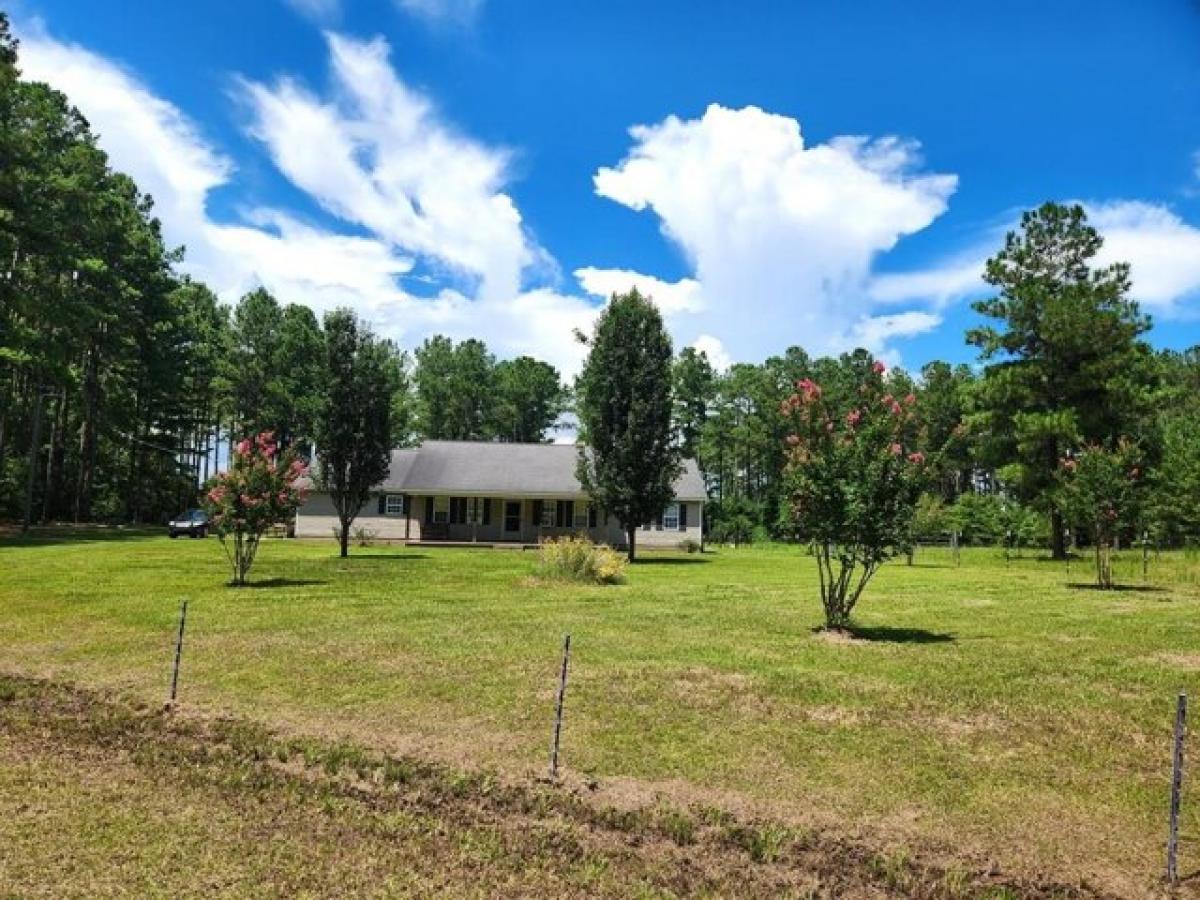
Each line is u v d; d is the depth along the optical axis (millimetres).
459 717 7602
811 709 7840
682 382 71000
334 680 8805
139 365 47312
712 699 8117
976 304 33312
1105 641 11406
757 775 6262
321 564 22609
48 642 10648
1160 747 6879
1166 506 32219
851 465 11852
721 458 73250
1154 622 13266
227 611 13133
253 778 6047
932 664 9719
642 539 38969
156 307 47312
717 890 4566
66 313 32938
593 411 27812
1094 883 4703
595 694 8297
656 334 27531
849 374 68312
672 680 8836
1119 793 5945
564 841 5137
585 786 6043
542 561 20250
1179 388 31875
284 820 5316
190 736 7051
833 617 12195
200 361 58156
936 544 45781
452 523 38719
